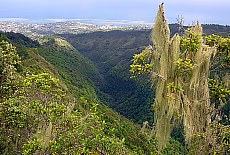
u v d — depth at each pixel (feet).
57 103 29.09
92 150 22.31
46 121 26.91
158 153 22.66
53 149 23.17
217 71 21.62
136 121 126.62
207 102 21.07
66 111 26.66
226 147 19.83
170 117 21.09
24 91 30.53
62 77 170.19
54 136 24.90
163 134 21.84
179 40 20.90
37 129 27.25
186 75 20.97
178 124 21.56
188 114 20.71
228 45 20.72
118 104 191.62
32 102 28.37
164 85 21.30
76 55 305.53
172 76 20.97
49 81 31.19
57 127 25.25
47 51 257.96
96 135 22.40
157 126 22.06
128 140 61.41
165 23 21.38
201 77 21.09
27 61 132.98
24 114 27.81
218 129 20.39
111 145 22.75
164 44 21.16
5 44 36.76
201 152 20.20
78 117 26.02
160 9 21.67
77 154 22.67
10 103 28.96
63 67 229.25
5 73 33.30
